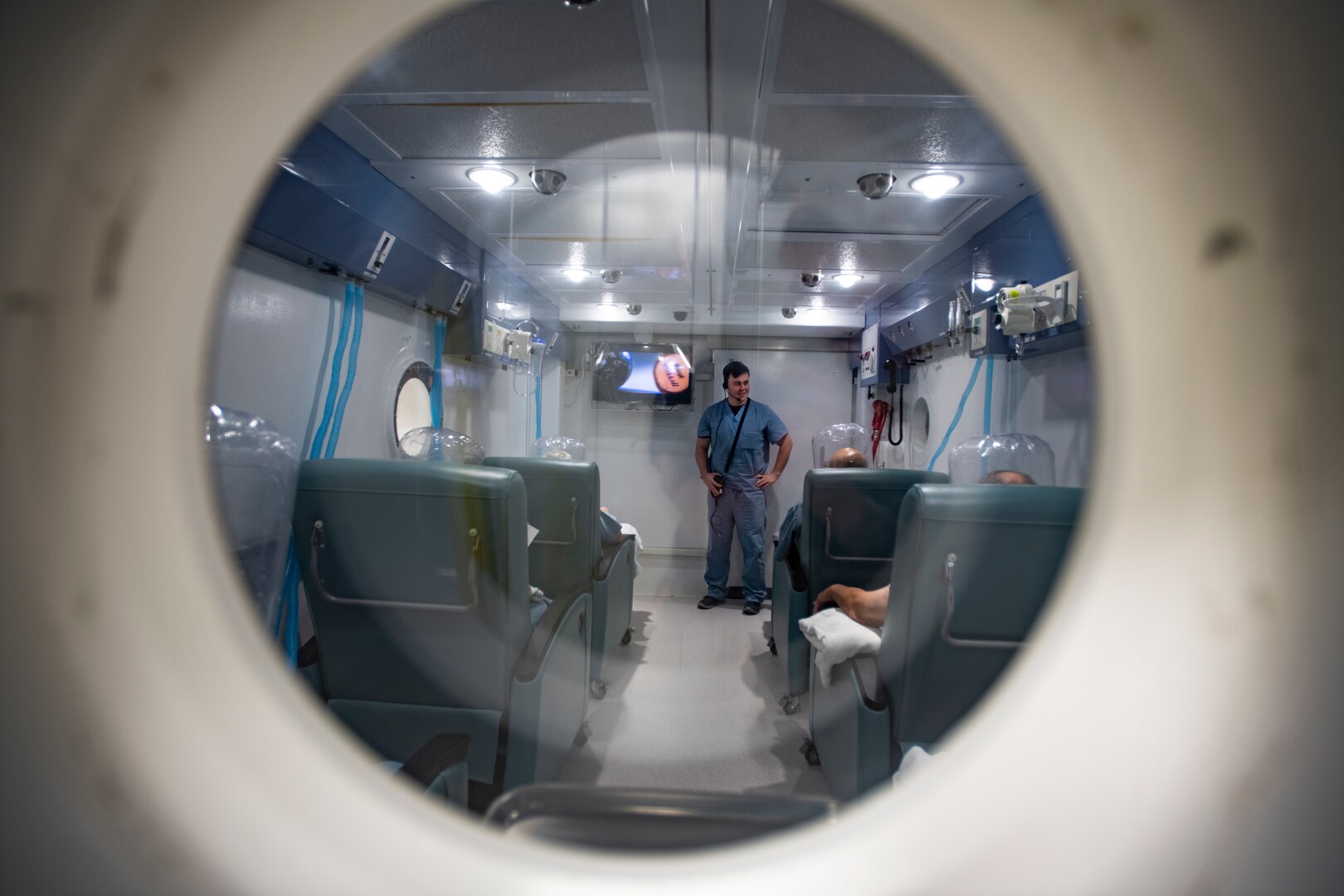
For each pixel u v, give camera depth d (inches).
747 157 79.0
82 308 19.1
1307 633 18.8
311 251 73.8
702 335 185.9
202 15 19.6
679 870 21.5
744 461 162.7
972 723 23.1
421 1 21.8
